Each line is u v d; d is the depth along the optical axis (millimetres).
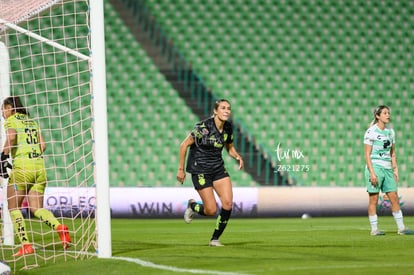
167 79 73188
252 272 22156
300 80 74062
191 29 75438
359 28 75875
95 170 27656
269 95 73312
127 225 50094
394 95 74562
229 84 73562
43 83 69750
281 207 57156
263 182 69062
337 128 72500
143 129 70438
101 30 27500
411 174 72188
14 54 68875
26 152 31766
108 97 71688
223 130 30250
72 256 29844
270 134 71562
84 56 31250
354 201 57906
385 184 37312
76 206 50906
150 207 56438
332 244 32312
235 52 74812
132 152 69375
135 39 74562
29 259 30281
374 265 23531
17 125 31703
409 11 76625
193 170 30594
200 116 71750
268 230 43688
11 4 33875
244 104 72875
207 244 33812
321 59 74812
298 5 76438
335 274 21359
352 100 73750
